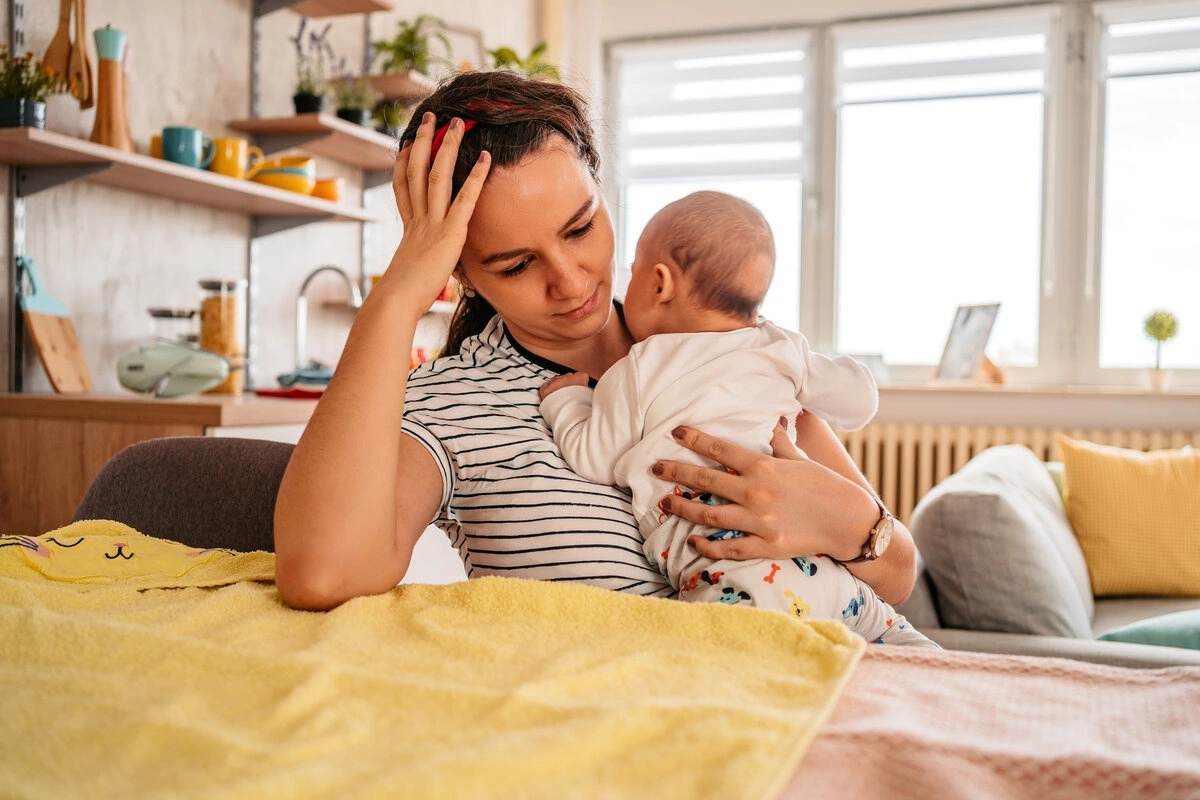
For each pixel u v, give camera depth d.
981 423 3.84
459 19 3.65
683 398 0.92
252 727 0.50
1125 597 2.68
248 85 2.58
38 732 0.48
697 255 0.98
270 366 2.73
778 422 0.95
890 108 4.06
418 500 0.87
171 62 2.31
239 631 0.66
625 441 0.92
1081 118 3.82
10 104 1.73
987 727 0.50
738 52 4.21
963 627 1.83
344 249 3.08
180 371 1.89
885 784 0.45
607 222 0.93
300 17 2.79
